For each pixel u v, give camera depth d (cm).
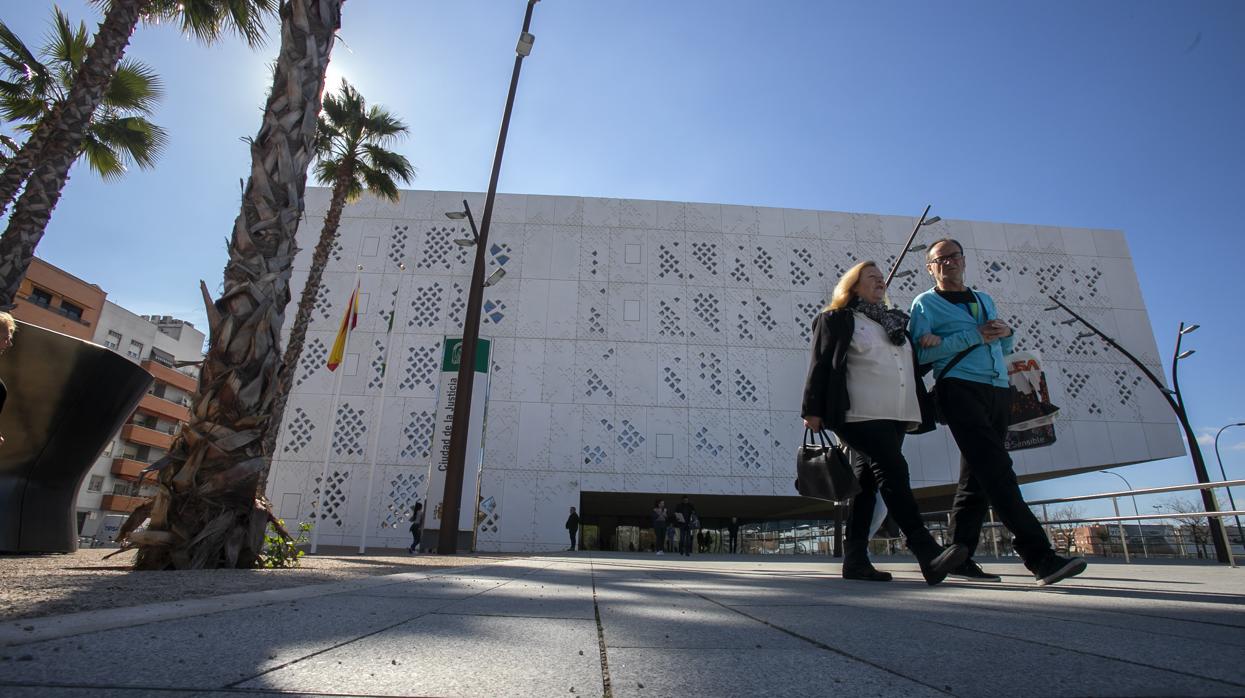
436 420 1531
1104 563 778
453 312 2327
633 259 2422
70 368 567
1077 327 2444
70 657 100
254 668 98
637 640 134
